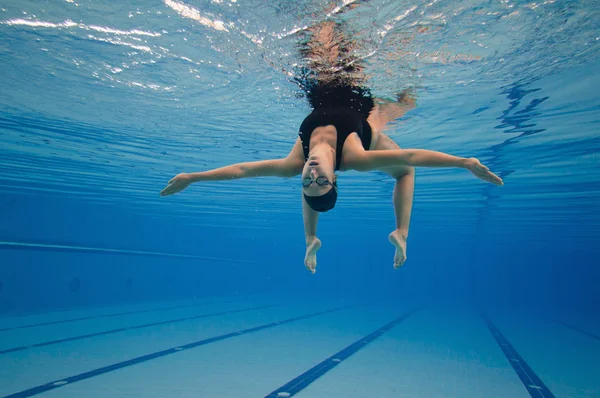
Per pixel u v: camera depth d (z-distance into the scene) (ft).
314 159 9.71
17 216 76.54
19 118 30.81
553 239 94.99
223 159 41.37
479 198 52.95
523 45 17.43
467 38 16.80
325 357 32.27
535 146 31.89
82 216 89.25
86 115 29.76
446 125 28.09
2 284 64.08
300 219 88.38
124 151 39.47
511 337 47.70
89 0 15.76
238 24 16.63
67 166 46.29
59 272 81.92
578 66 19.25
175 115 28.86
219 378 24.82
